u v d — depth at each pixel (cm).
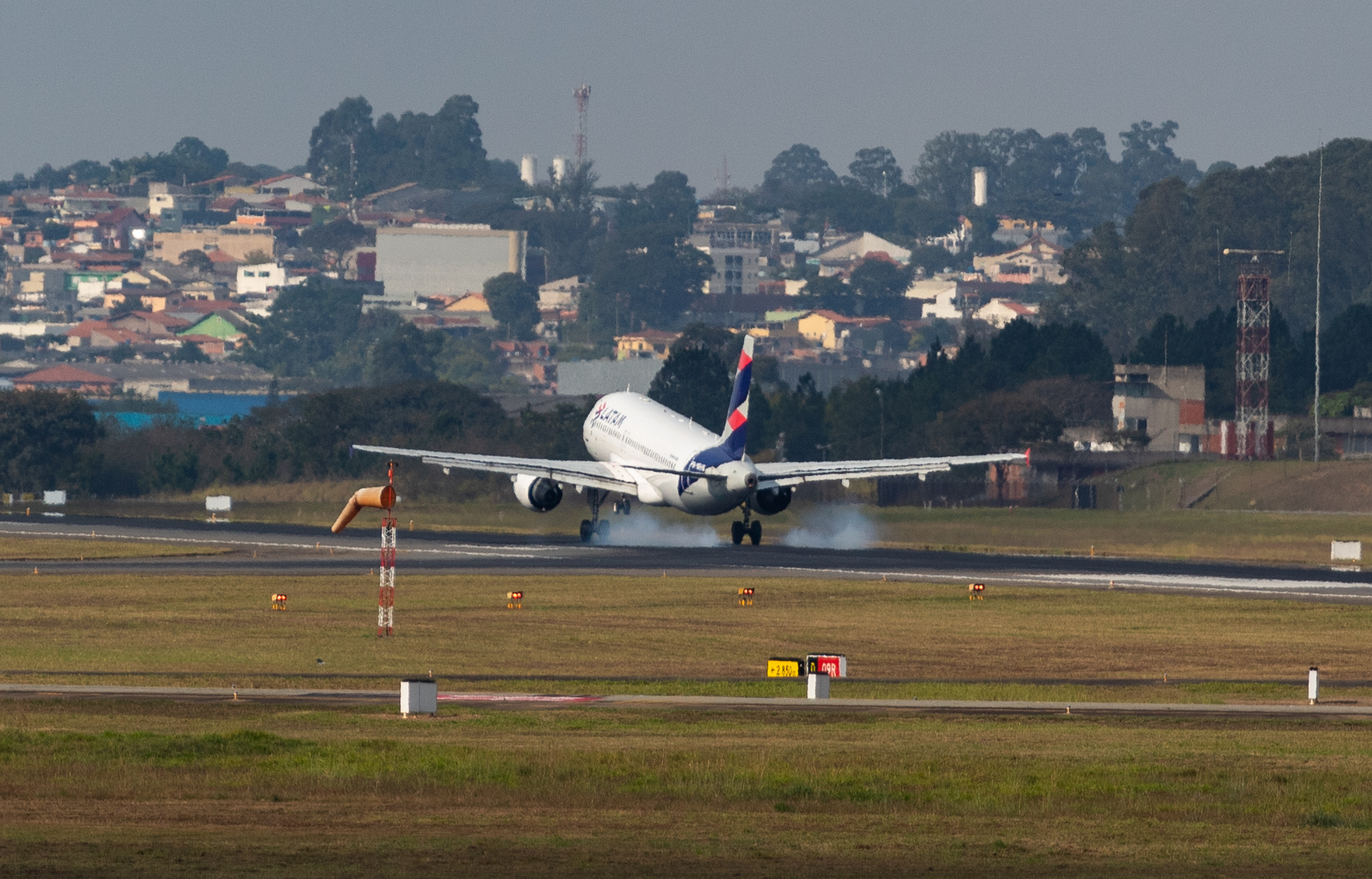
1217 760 13775
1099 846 10850
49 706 16425
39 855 10100
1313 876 10044
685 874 9812
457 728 15362
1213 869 10206
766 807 12056
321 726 15488
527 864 10025
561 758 13550
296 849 10381
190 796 12238
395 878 9562
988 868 10150
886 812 11925
